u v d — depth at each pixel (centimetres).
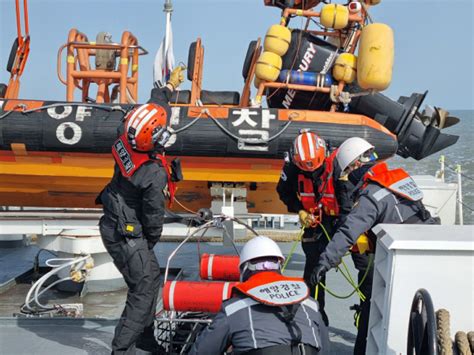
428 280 256
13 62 628
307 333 222
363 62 561
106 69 653
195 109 575
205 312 333
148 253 330
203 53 655
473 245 251
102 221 331
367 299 345
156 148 318
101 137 562
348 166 353
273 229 880
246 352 216
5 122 566
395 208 306
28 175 592
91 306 504
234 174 584
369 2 595
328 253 302
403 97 642
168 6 648
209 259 385
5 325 410
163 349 353
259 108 577
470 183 2116
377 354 279
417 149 633
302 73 589
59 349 361
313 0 632
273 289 224
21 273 614
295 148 377
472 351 229
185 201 612
